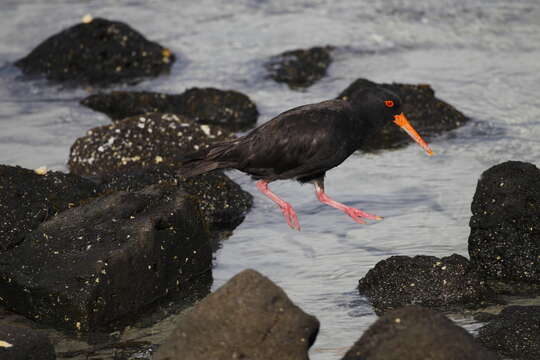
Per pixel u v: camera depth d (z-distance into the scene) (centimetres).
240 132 1734
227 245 1243
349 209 1218
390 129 1695
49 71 2128
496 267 1091
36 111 1878
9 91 2019
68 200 1245
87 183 1310
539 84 1866
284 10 2462
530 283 1067
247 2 2538
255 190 1456
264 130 1166
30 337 861
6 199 1201
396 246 1196
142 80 2078
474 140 1614
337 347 919
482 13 2344
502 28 2239
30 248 1055
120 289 1023
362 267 1134
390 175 1476
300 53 2091
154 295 1071
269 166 1177
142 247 1044
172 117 1545
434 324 724
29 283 1015
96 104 1903
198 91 1844
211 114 1800
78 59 2125
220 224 1323
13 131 1738
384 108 1219
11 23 2417
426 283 1018
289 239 1253
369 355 709
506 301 1016
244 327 735
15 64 2172
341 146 1174
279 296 748
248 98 1822
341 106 1183
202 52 2206
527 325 891
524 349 867
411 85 1767
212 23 2392
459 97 1825
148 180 1338
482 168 1471
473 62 2034
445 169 1482
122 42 2139
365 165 1534
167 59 2145
